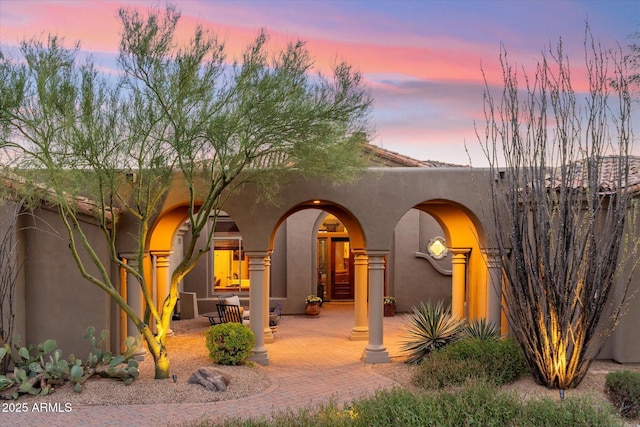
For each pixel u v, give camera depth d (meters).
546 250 10.31
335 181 13.27
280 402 10.60
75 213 12.70
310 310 22.78
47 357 13.17
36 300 13.24
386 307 22.92
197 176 12.95
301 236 23.66
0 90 10.16
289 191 14.26
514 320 11.03
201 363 13.57
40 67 10.24
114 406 10.24
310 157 12.19
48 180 10.90
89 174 11.26
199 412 9.89
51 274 13.29
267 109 11.19
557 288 10.15
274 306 21.72
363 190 14.35
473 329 13.50
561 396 8.02
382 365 13.83
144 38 10.52
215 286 23.61
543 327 10.34
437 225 24.09
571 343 10.57
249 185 14.20
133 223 13.77
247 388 11.46
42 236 13.26
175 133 10.95
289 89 11.44
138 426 9.10
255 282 14.25
